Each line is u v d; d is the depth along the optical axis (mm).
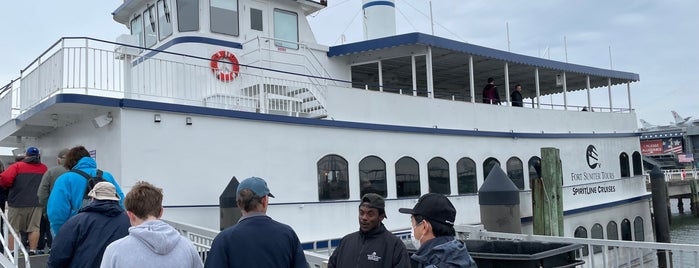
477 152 15352
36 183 8992
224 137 10773
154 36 13969
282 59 14211
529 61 17578
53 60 10266
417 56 16328
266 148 11289
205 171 10453
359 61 16078
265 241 4336
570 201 17000
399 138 13633
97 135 10656
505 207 13125
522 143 16625
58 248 4613
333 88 12609
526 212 16125
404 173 13602
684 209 47312
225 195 9969
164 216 9898
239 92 11883
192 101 10953
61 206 6148
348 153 12594
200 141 10469
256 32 13852
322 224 11906
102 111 10281
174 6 13102
